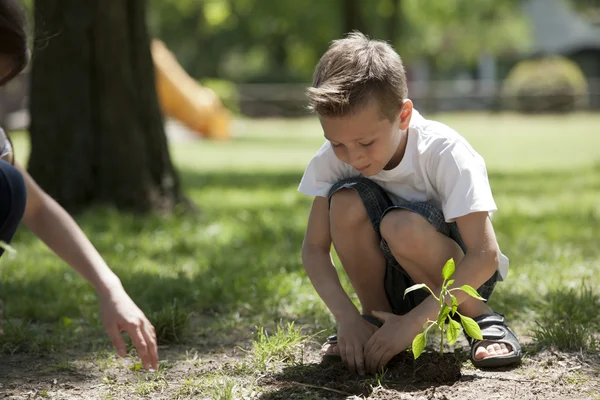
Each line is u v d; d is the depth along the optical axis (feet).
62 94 28.84
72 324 14.52
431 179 11.28
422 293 11.89
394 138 10.68
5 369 11.98
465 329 10.35
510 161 57.47
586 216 28.73
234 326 14.49
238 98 127.54
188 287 16.93
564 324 13.10
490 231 10.94
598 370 11.28
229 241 24.62
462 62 156.66
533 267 18.53
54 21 28.76
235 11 127.54
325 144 12.06
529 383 10.71
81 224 26.30
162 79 85.15
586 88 140.05
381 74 10.32
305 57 129.49
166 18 128.16
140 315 8.64
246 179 46.68
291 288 16.63
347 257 11.88
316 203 12.07
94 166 28.89
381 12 92.07
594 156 61.05
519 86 135.23
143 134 29.30
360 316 11.43
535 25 160.66
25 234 25.04
